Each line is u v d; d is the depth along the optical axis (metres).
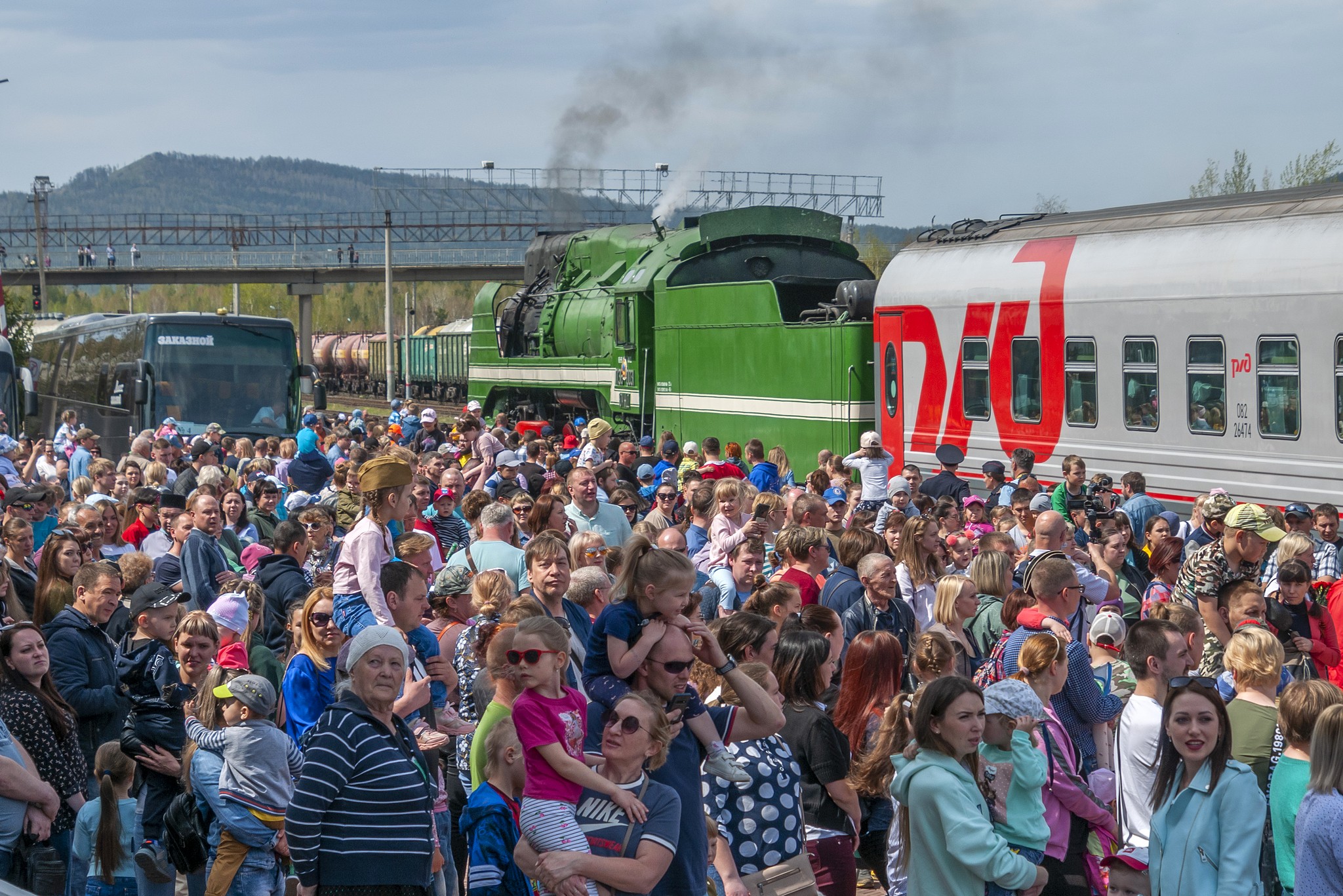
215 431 25.64
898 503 14.68
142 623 8.51
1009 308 19.75
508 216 78.69
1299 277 15.45
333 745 5.95
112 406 32.50
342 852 5.90
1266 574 11.96
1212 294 16.58
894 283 22.14
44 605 10.07
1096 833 7.35
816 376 23.81
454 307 169.38
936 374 21.30
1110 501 16.45
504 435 23.69
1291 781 6.38
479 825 6.20
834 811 7.16
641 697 5.48
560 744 5.39
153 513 14.71
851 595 10.08
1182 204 18.28
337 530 15.56
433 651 8.10
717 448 18.52
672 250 29.55
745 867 6.37
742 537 11.51
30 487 14.27
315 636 7.82
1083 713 7.91
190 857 7.30
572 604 8.60
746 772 6.18
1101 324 18.23
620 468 17.38
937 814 6.00
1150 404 17.53
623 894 5.44
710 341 27.03
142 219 93.44
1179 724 6.15
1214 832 6.10
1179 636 7.59
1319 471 15.32
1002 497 16.66
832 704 8.52
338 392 90.94
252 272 90.44
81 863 7.92
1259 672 7.40
